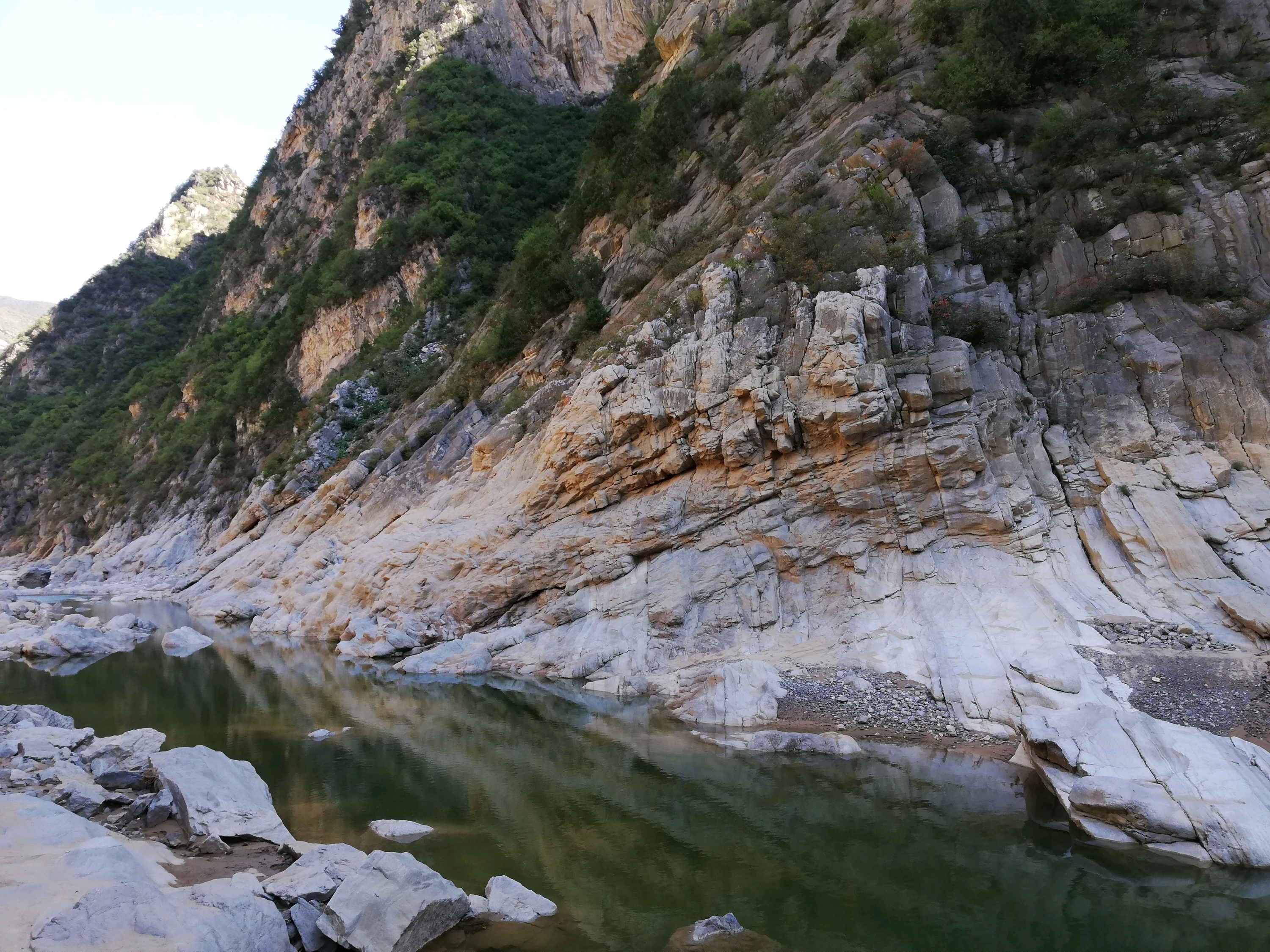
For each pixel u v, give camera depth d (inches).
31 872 284.7
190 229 4867.1
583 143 2335.1
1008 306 826.8
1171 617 599.2
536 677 753.0
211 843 359.3
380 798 458.6
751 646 696.4
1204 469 681.6
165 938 251.8
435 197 2064.5
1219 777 410.3
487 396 1275.8
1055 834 404.5
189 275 4352.9
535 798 460.1
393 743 567.2
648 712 633.0
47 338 4119.1
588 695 689.6
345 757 536.4
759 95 1305.4
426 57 2679.6
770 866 376.2
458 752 545.6
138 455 2536.9
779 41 1453.0
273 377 2097.7
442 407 1343.5
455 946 303.7
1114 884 356.5
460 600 885.8
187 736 581.3
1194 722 493.4
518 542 895.1
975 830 409.7
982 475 702.5
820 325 775.1
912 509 712.4
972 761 495.8
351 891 305.3
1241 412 700.0
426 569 936.9
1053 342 802.2
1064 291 837.8
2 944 239.0
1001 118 962.7
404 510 1179.3
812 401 746.8
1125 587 636.7
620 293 1205.1
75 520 2455.7
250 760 528.1
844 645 654.5
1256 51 964.0
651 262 1180.5
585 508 871.1
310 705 676.7
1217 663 545.3
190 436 2255.2
